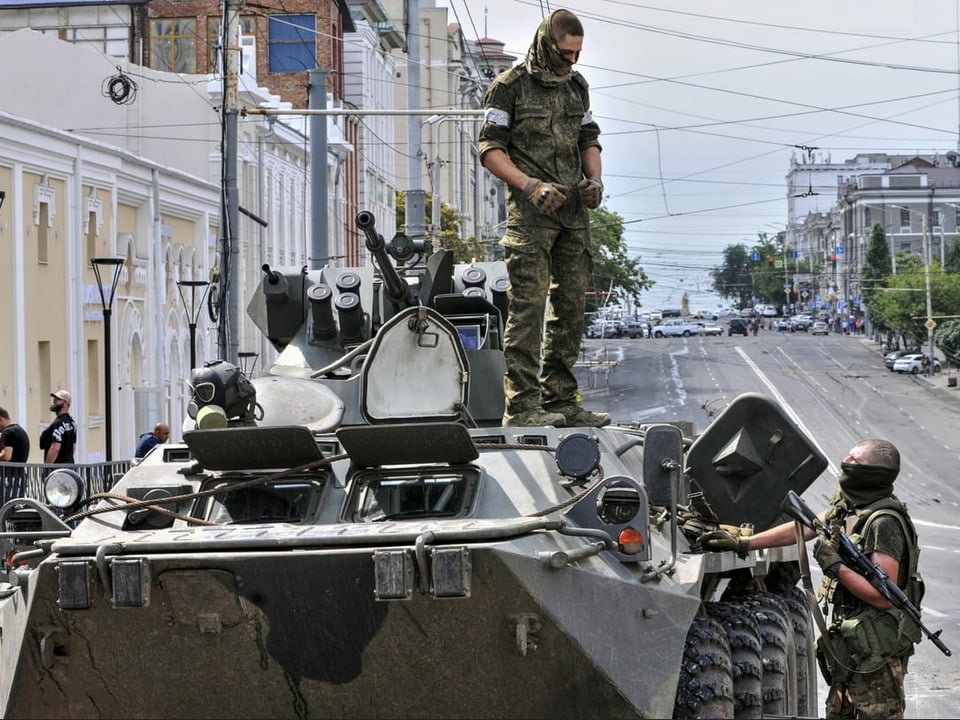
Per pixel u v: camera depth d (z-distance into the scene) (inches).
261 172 2950.3
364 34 4478.3
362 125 4355.3
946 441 4003.4
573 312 813.2
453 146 5610.2
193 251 2874.0
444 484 676.7
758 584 858.8
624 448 749.3
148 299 2578.7
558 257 808.9
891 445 687.7
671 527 668.7
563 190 790.5
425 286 930.7
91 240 2329.0
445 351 762.8
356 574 601.0
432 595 598.9
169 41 3754.9
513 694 624.1
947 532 2370.8
